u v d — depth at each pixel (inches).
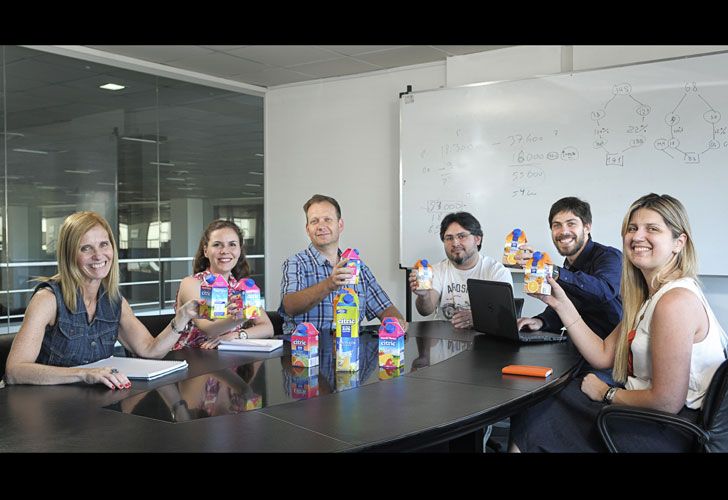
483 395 68.1
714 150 144.9
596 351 88.4
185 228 205.8
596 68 159.2
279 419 59.1
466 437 76.6
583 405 80.2
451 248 132.7
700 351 73.5
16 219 163.5
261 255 229.8
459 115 181.6
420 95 188.2
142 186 193.3
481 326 110.4
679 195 149.6
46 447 51.8
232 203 219.8
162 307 199.5
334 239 118.9
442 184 185.3
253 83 221.5
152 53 183.3
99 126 182.1
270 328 112.9
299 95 219.9
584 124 161.6
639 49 155.0
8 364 75.8
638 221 79.9
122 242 188.1
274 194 228.7
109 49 179.0
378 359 88.3
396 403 64.8
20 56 164.4
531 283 89.1
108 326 86.3
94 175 181.0
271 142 228.1
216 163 214.1
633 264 82.4
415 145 189.8
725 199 144.0
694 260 78.2
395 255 201.0
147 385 73.1
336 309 81.6
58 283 81.7
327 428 56.3
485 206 178.4
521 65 173.5
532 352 93.6
